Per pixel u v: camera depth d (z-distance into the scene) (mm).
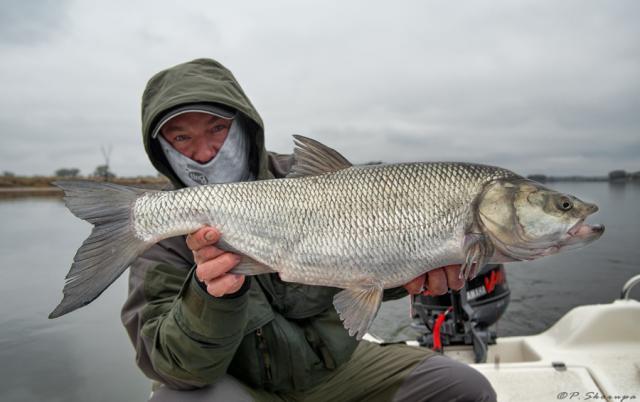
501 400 737
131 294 646
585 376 786
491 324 973
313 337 659
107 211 562
